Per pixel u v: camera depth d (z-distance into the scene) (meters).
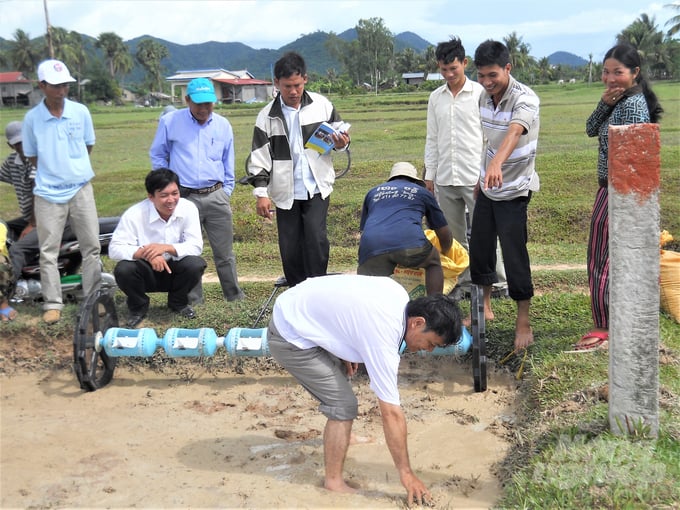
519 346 5.83
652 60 74.81
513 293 5.71
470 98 6.56
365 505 3.95
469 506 3.96
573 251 9.64
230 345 5.72
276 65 6.11
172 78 97.12
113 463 4.68
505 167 5.42
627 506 3.37
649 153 3.66
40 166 6.49
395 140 25.00
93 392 5.98
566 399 4.77
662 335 5.71
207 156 6.80
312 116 6.29
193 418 5.43
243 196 12.88
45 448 4.92
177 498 4.16
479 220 5.77
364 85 115.12
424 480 4.31
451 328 3.63
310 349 3.96
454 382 5.82
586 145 19.64
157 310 7.12
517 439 4.65
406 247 5.45
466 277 7.02
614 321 3.93
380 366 3.66
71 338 6.66
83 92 92.19
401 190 5.73
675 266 6.09
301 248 6.65
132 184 16.56
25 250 7.15
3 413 5.59
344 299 3.76
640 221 3.75
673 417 4.23
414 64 129.25
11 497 4.24
